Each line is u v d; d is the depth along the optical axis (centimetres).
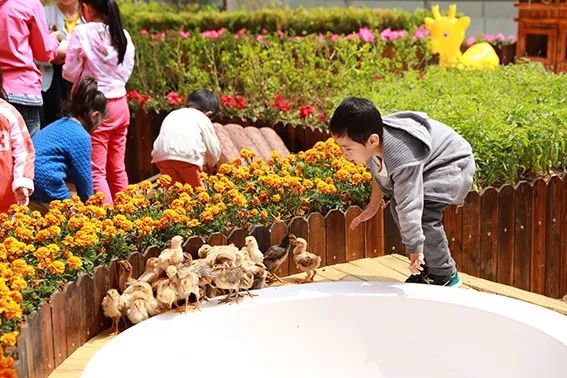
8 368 387
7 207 584
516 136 670
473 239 638
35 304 448
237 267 487
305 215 589
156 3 1609
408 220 489
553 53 1189
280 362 485
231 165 608
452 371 477
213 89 1085
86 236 490
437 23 1207
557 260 692
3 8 689
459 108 712
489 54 1180
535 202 668
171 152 732
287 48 1080
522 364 450
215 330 471
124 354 430
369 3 2119
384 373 489
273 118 940
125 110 793
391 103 770
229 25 1401
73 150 665
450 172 511
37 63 858
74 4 892
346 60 1038
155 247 518
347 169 606
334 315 493
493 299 484
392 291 496
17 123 575
